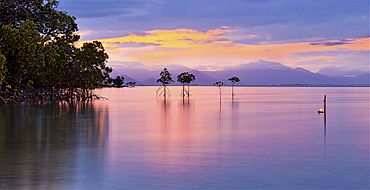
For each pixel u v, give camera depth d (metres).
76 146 27.75
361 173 19.73
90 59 94.06
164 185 17.53
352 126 42.03
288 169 20.58
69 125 41.75
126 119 50.03
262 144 29.08
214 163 22.06
